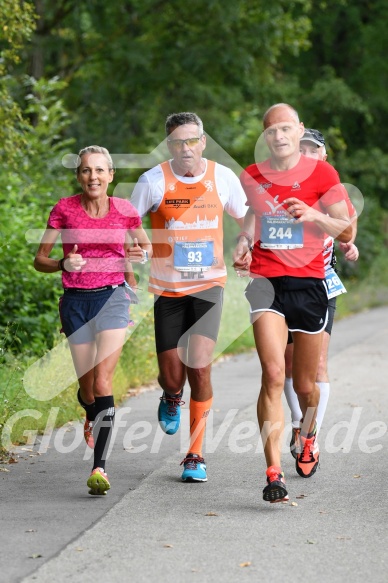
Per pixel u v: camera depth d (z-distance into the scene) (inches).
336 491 553.6
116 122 2148.1
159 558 430.0
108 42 2127.2
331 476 590.6
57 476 588.4
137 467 613.9
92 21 2149.4
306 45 2261.3
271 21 2114.9
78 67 2096.5
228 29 2098.9
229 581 400.8
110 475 591.8
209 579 403.2
